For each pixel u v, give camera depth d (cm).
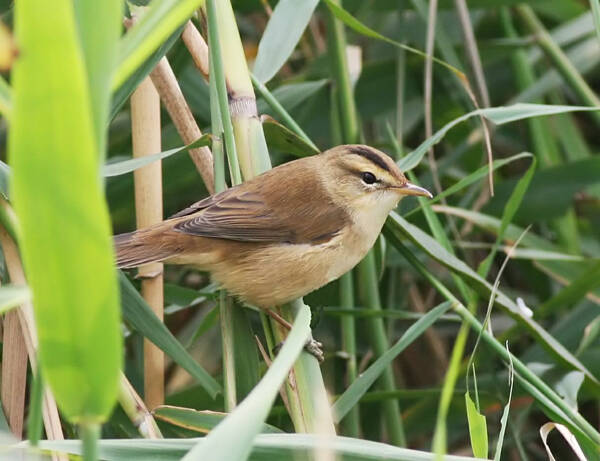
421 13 1074
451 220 1030
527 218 1153
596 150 1395
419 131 1273
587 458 754
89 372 398
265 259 801
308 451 567
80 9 381
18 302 416
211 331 1123
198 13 861
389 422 948
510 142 1321
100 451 564
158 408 707
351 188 838
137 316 752
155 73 831
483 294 845
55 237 367
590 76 1357
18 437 709
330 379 1022
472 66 1075
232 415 444
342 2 1151
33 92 340
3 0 873
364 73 1148
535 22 1201
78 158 354
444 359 1158
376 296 952
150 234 793
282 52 869
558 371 909
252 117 829
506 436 1046
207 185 847
